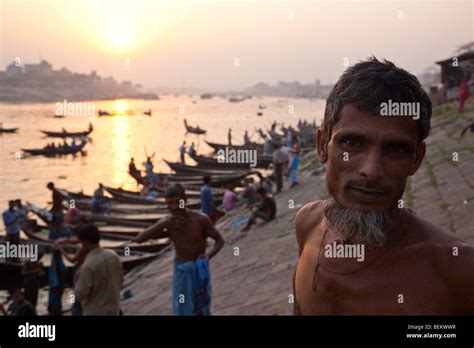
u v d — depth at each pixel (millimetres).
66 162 51500
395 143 1663
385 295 1723
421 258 1715
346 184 1724
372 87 1676
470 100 29469
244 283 11016
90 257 7312
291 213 16500
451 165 13883
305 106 189000
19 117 118750
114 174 45000
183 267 7398
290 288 9297
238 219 19391
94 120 114938
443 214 9930
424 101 1756
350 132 1695
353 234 1701
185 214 7477
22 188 36938
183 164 42219
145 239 7457
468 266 1633
